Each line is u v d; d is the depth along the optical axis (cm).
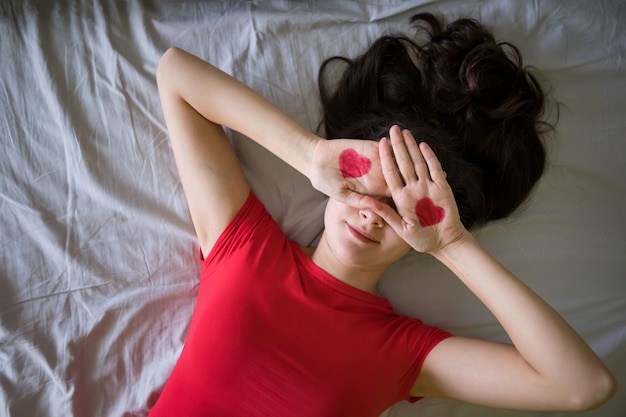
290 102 120
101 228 115
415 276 123
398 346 101
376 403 101
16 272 112
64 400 109
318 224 121
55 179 114
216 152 107
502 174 118
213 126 108
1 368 108
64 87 115
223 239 106
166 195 118
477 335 122
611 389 83
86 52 116
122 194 116
